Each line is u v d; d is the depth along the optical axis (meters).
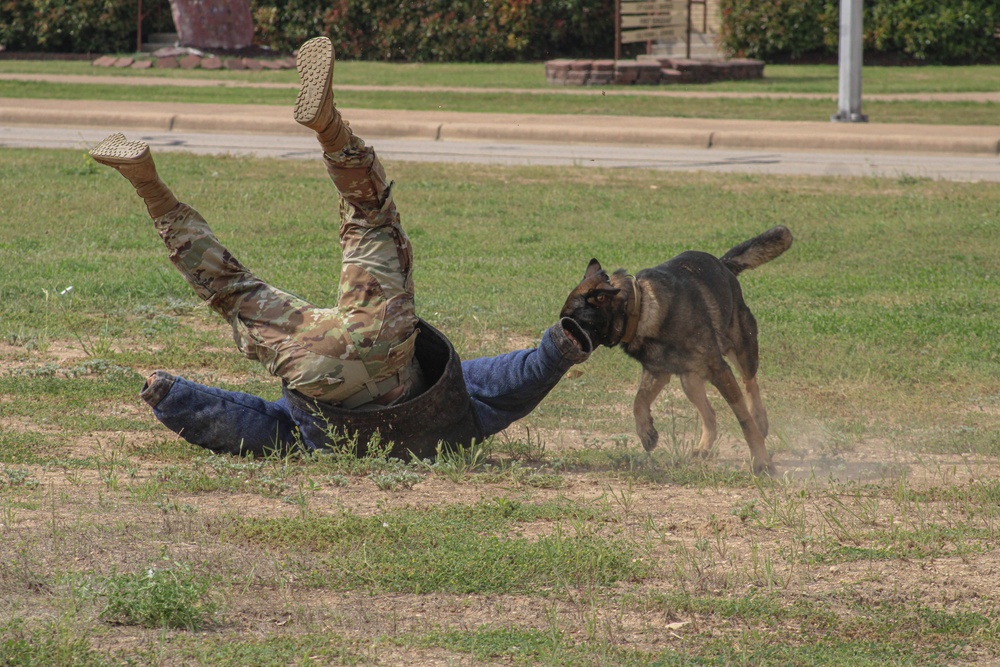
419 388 10.12
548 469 10.04
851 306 16.38
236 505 8.62
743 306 11.57
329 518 8.17
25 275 17.03
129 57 58.94
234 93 44.62
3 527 7.81
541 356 10.01
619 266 18.36
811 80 51.97
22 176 26.11
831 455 10.81
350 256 9.69
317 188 25.58
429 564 7.41
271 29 64.50
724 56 63.66
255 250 19.39
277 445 10.07
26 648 6.01
